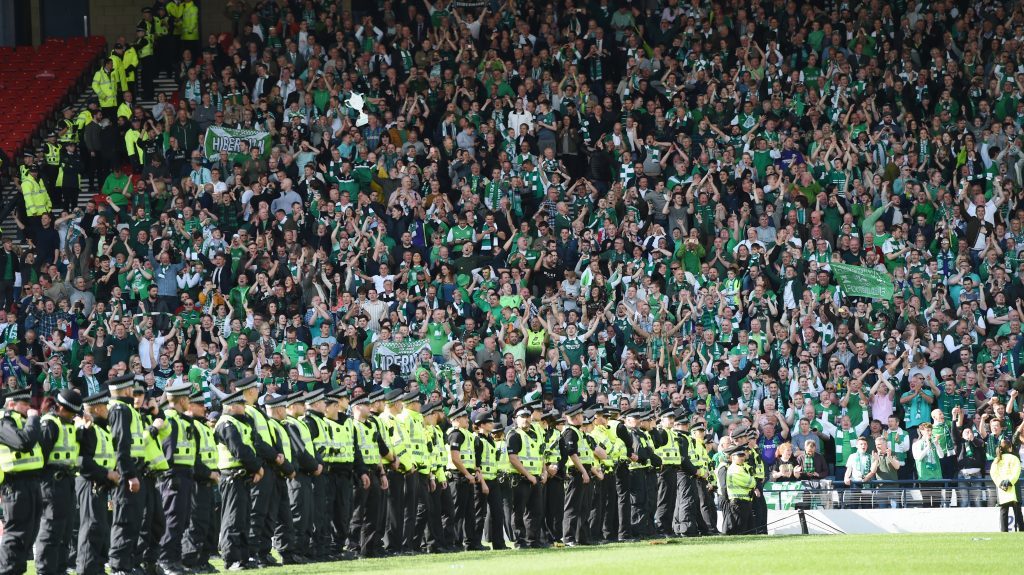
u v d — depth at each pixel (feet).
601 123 489.67
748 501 346.95
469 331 413.18
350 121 483.51
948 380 397.60
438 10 520.01
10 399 216.54
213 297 417.08
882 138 481.05
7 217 492.54
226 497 236.63
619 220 456.86
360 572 209.67
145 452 219.41
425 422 287.28
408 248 438.40
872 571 197.16
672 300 430.20
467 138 479.00
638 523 323.16
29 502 207.51
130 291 431.43
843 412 394.73
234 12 528.63
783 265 433.48
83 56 565.53
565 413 306.96
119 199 469.16
